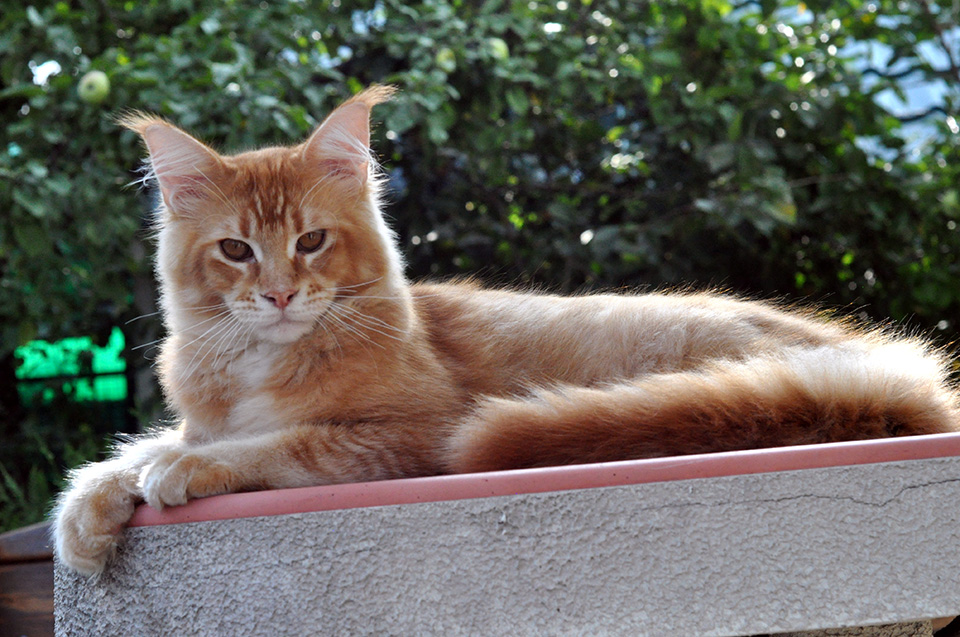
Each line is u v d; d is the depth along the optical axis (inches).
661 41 178.5
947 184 179.9
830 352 80.0
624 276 182.2
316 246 88.4
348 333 86.6
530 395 86.7
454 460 74.1
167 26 167.9
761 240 191.5
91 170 147.1
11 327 168.9
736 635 59.3
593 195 193.3
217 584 61.1
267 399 84.9
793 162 182.2
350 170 92.1
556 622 59.1
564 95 168.2
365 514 59.7
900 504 59.1
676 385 72.9
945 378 80.6
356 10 176.9
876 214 173.3
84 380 199.9
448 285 113.7
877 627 66.7
